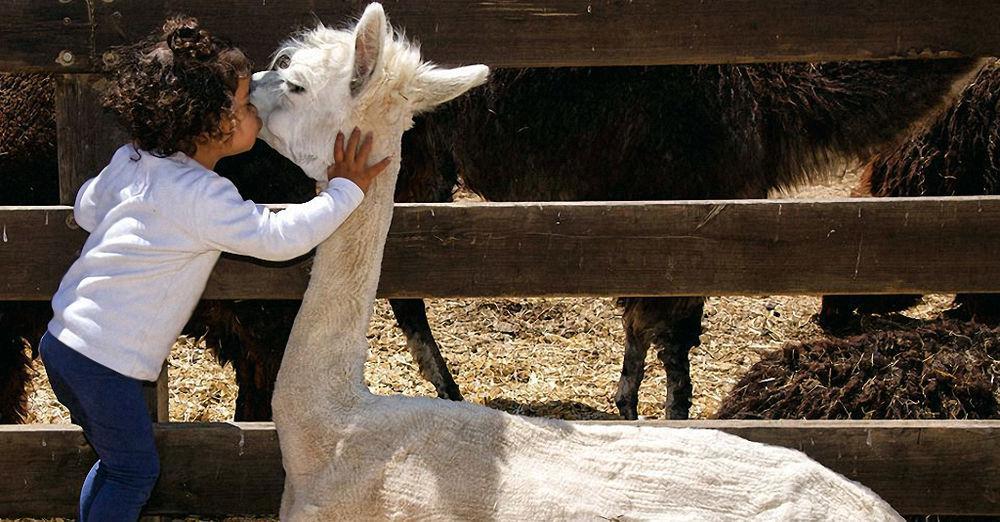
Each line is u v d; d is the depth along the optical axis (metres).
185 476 3.35
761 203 3.23
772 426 3.28
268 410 4.45
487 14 3.21
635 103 4.65
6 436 3.29
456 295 3.31
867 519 2.78
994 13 3.20
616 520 2.70
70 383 2.78
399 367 5.76
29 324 4.41
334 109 2.83
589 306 6.60
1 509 3.35
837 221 3.23
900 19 3.21
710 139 4.67
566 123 4.74
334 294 2.97
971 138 5.57
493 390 5.61
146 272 2.75
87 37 3.19
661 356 5.03
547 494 2.71
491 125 4.80
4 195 4.27
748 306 6.66
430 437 2.81
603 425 2.94
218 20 3.21
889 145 4.86
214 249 2.81
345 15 3.22
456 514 2.73
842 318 5.91
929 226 3.22
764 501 2.75
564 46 3.23
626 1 3.20
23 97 4.13
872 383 3.81
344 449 2.86
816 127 4.76
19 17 3.17
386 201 2.97
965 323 4.14
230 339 4.41
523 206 3.25
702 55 3.24
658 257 3.26
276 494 3.38
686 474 2.78
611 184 4.83
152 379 2.86
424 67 2.92
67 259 3.26
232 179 4.02
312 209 2.77
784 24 3.21
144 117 2.70
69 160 3.31
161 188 2.74
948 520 3.49
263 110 2.87
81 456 3.32
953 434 3.26
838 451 3.28
